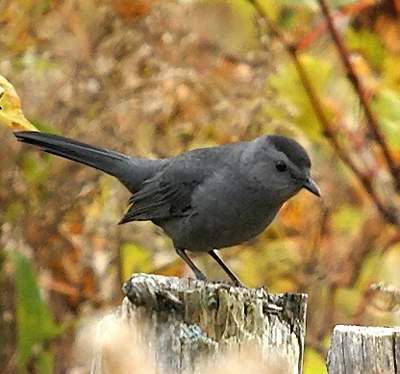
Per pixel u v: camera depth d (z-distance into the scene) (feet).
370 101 36.91
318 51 39.83
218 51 38.65
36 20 38.29
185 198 37.01
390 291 37.78
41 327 35.32
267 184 35.94
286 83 36.60
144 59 38.45
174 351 22.36
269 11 36.37
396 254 40.45
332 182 41.11
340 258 40.32
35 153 38.96
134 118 38.37
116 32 38.50
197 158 37.29
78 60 38.63
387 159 36.81
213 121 38.34
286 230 41.55
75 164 39.22
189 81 38.17
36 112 38.63
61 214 38.88
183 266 40.04
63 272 38.99
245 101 38.17
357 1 37.04
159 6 38.55
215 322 23.00
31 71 38.81
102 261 39.34
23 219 38.65
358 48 39.83
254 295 23.65
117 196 40.04
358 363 21.88
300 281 39.96
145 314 22.40
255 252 41.09
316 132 37.22
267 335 23.66
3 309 37.96
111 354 22.21
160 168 37.96
